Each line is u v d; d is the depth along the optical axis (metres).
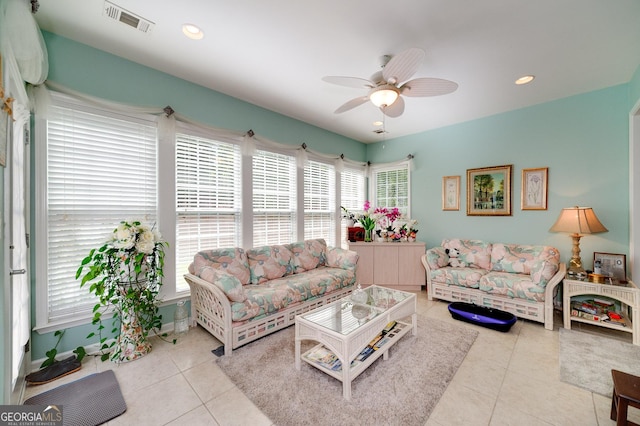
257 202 3.52
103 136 2.31
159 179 2.60
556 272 2.86
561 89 3.03
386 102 2.28
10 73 1.49
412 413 1.59
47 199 2.05
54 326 2.07
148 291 2.29
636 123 2.79
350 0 1.72
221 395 1.76
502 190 3.75
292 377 1.94
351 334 1.74
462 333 2.66
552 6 1.76
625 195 2.91
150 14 1.86
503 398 1.73
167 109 2.60
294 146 3.90
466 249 3.80
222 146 3.15
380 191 5.23
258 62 2.48
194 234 2.91
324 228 4.56
